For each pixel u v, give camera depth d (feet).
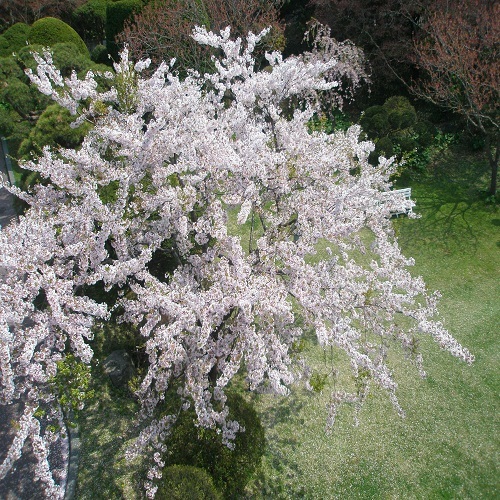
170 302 13.67
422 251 27.35
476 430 17.88
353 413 18.85
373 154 33.78
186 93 20.02
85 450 17.92
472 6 33.42
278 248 15.38
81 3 66.54
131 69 21.91
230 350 15.23
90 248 15.90
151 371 14.80
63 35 45.96
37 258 15.31
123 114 19.77
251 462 15.75
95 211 16.20
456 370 20.27
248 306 13.03
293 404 19.42
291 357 17.04
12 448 12.96
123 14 46.60
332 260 16.43
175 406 16.93
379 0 41.09
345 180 19.88
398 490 16.25
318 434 18.20
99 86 31.73
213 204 16.07
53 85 31.45
